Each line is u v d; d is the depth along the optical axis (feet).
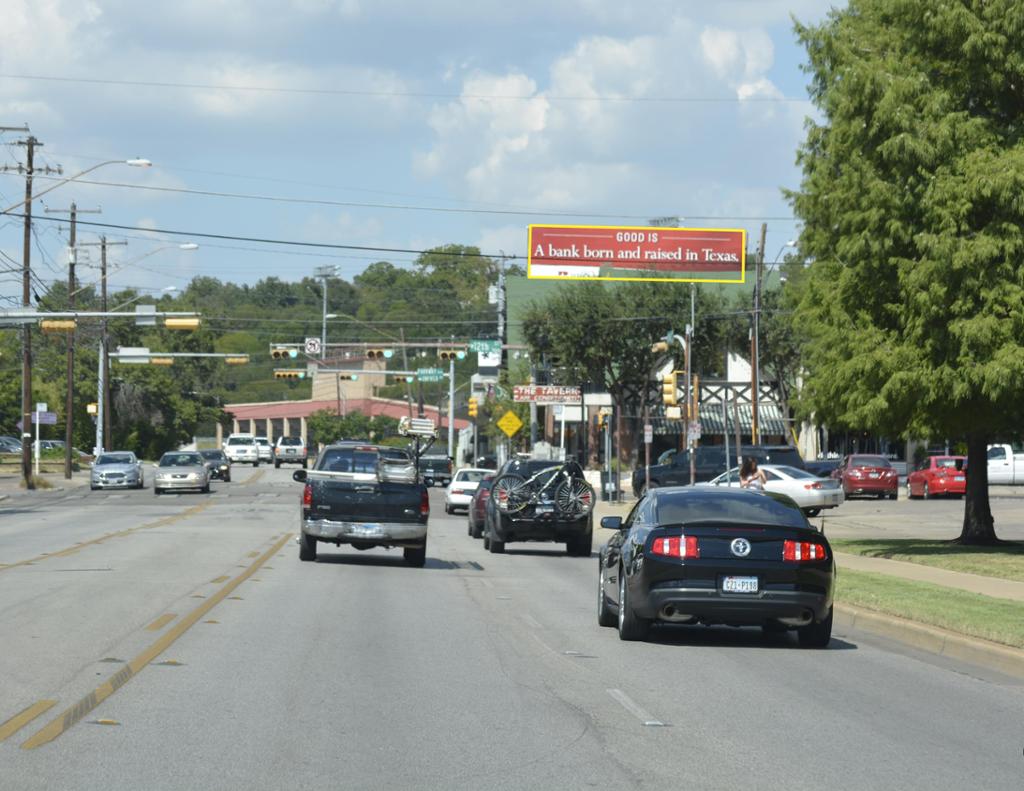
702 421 328.08
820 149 119.55
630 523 71.00
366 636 65.57
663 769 37.52
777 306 302.66
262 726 42.52
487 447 494.18
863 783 36.32
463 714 45.50
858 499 239.91
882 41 113.39
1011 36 106.11
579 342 311.06
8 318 195.62
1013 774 37.83
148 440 482.69
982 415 111.24
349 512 109.60
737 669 58.03
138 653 57.11
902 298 108.78
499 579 102.42
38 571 96.48
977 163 102.78
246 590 86.84
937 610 73.20
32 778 34.86
